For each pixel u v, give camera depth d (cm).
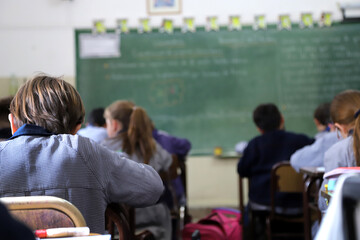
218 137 539
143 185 142
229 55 536
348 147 193
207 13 535
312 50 532
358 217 62
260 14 534
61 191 131
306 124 536
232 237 293
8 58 533
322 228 68
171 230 270
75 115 144
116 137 258
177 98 539
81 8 536
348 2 530
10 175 129
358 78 531
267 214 300
